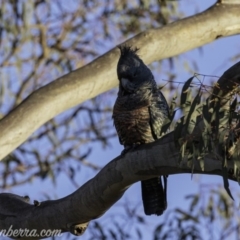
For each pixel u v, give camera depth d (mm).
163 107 10805
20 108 10883
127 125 10719
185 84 8102
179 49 12406
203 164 8094
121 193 9273
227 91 8219
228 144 7926
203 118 7844
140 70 10773
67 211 9641
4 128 10680
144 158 8680
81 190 9469
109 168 9078
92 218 9727
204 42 12648
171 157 8477
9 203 10312
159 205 10531
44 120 11039
